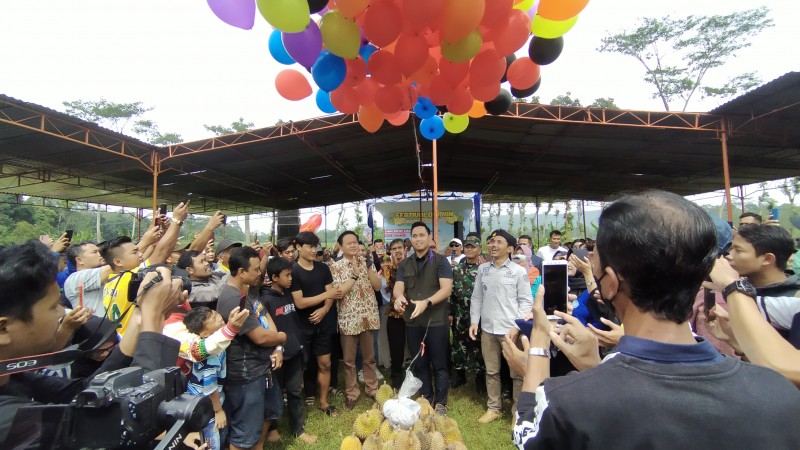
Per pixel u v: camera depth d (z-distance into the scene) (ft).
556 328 4.09
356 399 13.01
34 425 2.90
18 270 3.18
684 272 2.48
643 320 2.65
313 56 6.93
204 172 44.14
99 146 29.58
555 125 32.37
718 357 2.53
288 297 11.06
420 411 8.94
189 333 7.72
